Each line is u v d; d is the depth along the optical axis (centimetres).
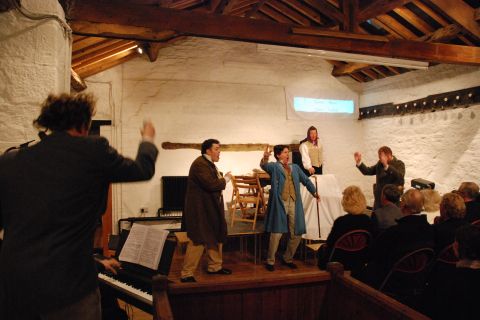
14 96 260
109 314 236
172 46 633
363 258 269
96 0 342
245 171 669
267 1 601
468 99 516
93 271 133
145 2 372
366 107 729
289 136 694
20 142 260
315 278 214
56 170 124
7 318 120
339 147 727
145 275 229
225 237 397
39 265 118
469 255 180
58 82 273
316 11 584
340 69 695
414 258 237
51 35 267
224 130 659
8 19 259
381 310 175
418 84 605
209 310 198
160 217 618
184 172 639
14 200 123
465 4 435
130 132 614
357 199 284
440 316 184
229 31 390
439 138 567
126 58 588
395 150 658
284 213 436
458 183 537
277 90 687
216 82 654
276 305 210
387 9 451
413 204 250
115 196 608
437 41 495
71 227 125
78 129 137
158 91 627
